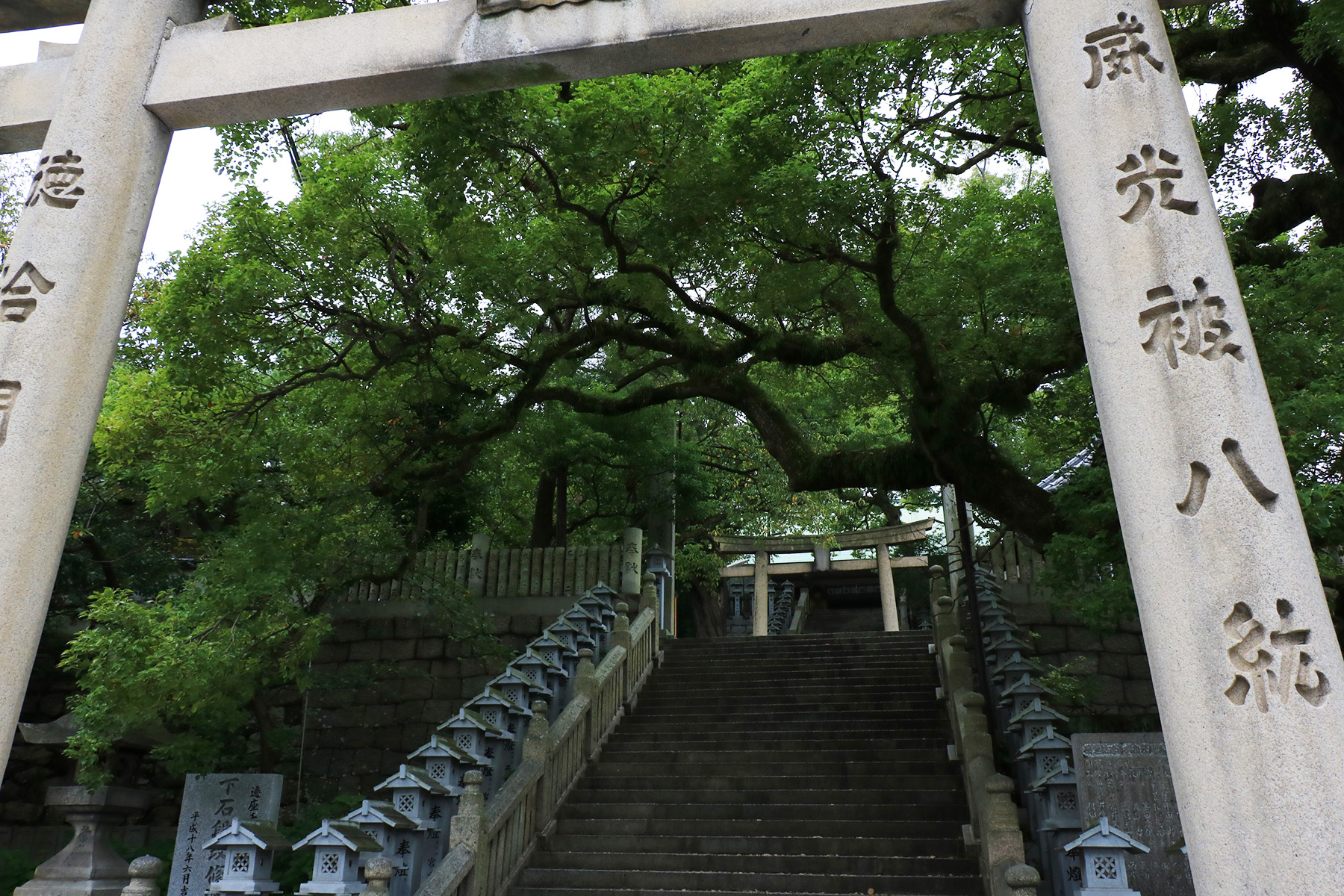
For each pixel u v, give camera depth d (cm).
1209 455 316
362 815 628
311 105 476
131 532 1307
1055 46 393
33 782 1264
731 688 1170
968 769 764
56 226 439
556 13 448
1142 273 346
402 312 986
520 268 947
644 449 1499
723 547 2169
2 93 486
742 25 426
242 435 933
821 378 1116
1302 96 804
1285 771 278
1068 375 829
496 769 836
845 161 755
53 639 1292
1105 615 666
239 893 591
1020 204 838
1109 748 634
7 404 409
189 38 483
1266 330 606
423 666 1309
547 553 1405
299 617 877
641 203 907
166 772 1245
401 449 1127
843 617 2538
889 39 436
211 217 877
